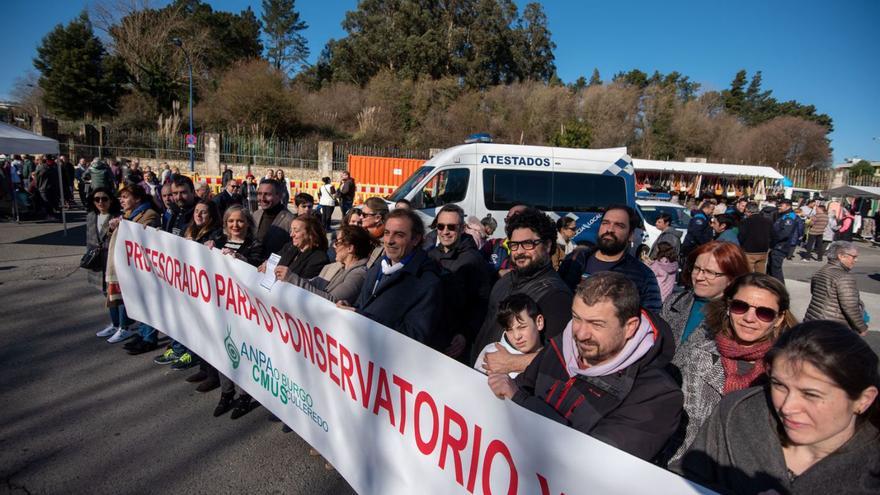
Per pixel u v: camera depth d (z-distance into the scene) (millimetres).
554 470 1500
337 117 39750
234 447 3318
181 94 38000
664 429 1595
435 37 50781
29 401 3826
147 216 4633
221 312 3525
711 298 2342
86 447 3252
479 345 2830
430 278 2691
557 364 1881
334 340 2463
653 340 1682
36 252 9359
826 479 1274
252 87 32781
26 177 16250
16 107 37969
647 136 45438
